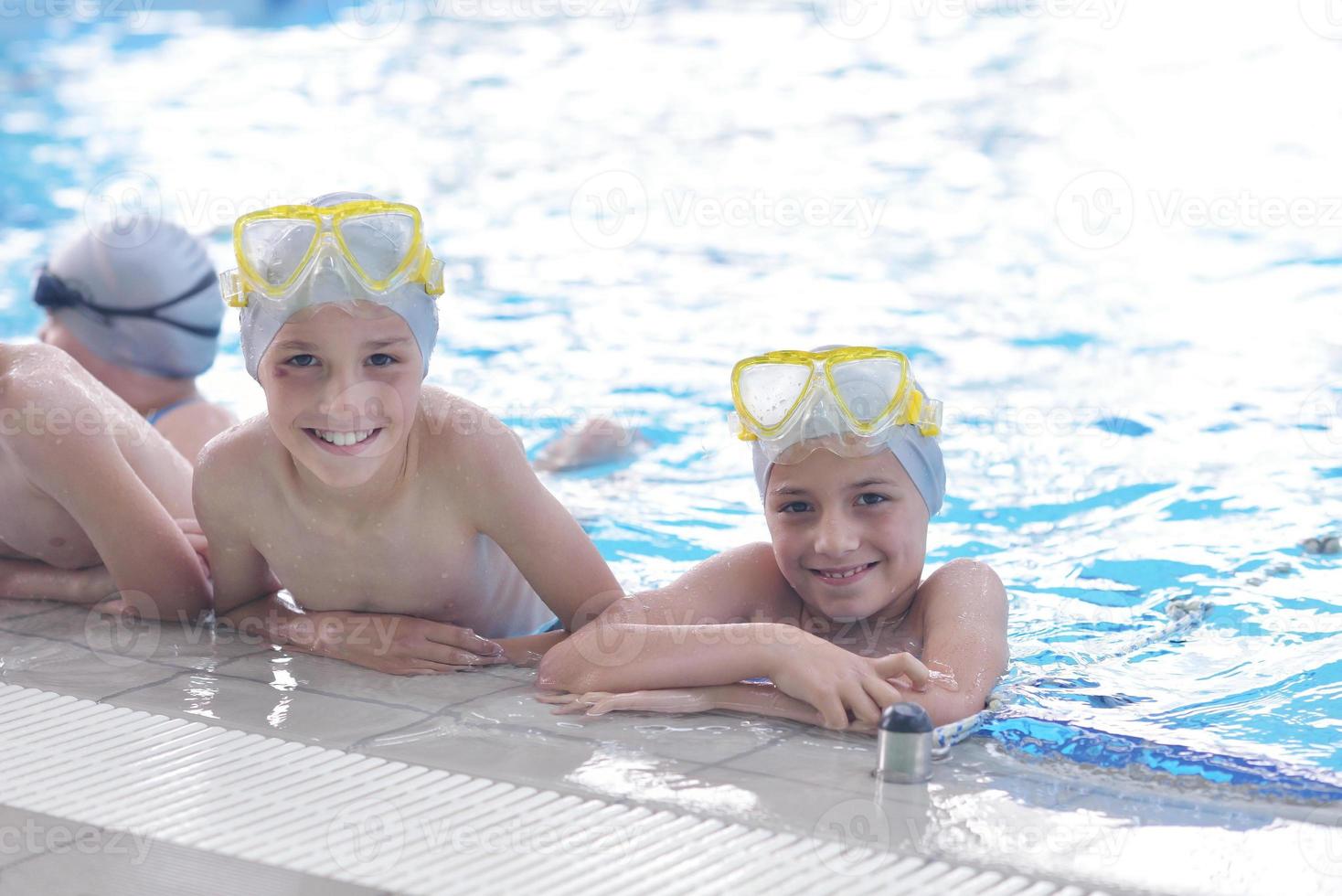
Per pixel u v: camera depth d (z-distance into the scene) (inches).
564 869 87.7
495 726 113.6
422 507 130.1
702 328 279.7
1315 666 131.7
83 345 183.0
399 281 120.9
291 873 87.8
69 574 149.7
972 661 120.1
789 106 456.8
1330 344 256.4
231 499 132.8
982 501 192.7
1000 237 334.0
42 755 106.7
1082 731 111.0
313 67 519.2
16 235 338.6
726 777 102.6
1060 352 260.1
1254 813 96.2
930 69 493.0
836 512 127.9
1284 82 439.2
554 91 482.3
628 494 202.4
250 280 119.6
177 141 423.2
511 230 347.9
